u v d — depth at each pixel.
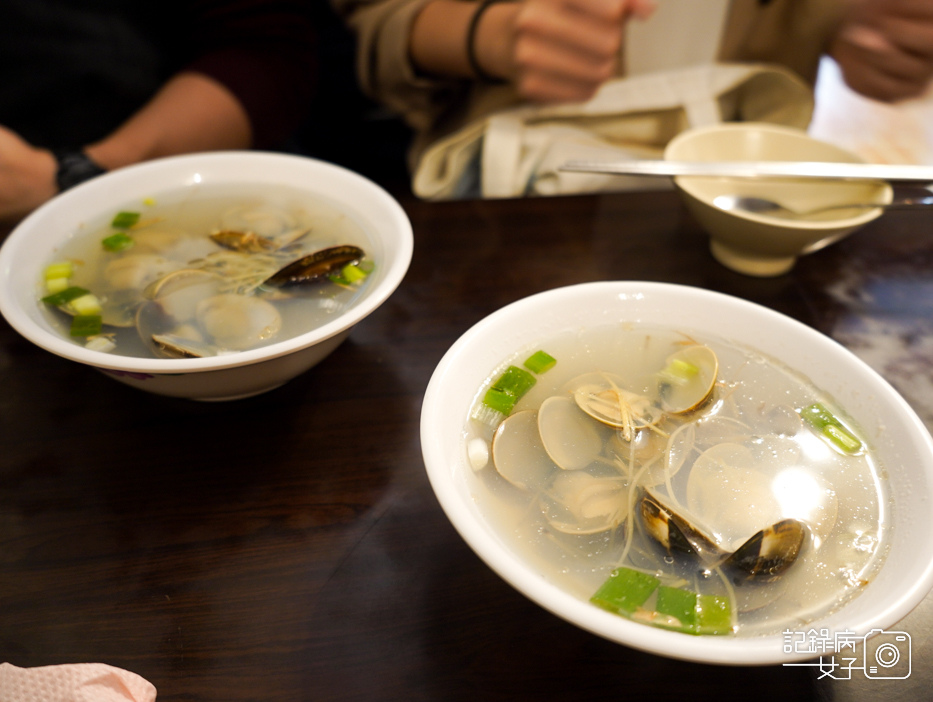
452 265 0.39
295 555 0.25
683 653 0.17
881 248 0.41
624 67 0.58
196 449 0.28
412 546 0.25
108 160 0.48
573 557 0.22
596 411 0.26
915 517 0.21
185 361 0.24
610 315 0.29
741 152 0.42
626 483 0.24
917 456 0.22
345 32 0.71
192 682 0.21
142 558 0.25
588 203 0.44
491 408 0.25
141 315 0.30
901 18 0.48
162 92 0.55
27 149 0.43
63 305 0.30
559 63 0.50
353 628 0.23
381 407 0.30
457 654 0.22
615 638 0.17
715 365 0.27
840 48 0.53
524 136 0.52
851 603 0.20
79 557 0.25
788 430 0.25
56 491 0.27
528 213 0.43
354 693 0.21
